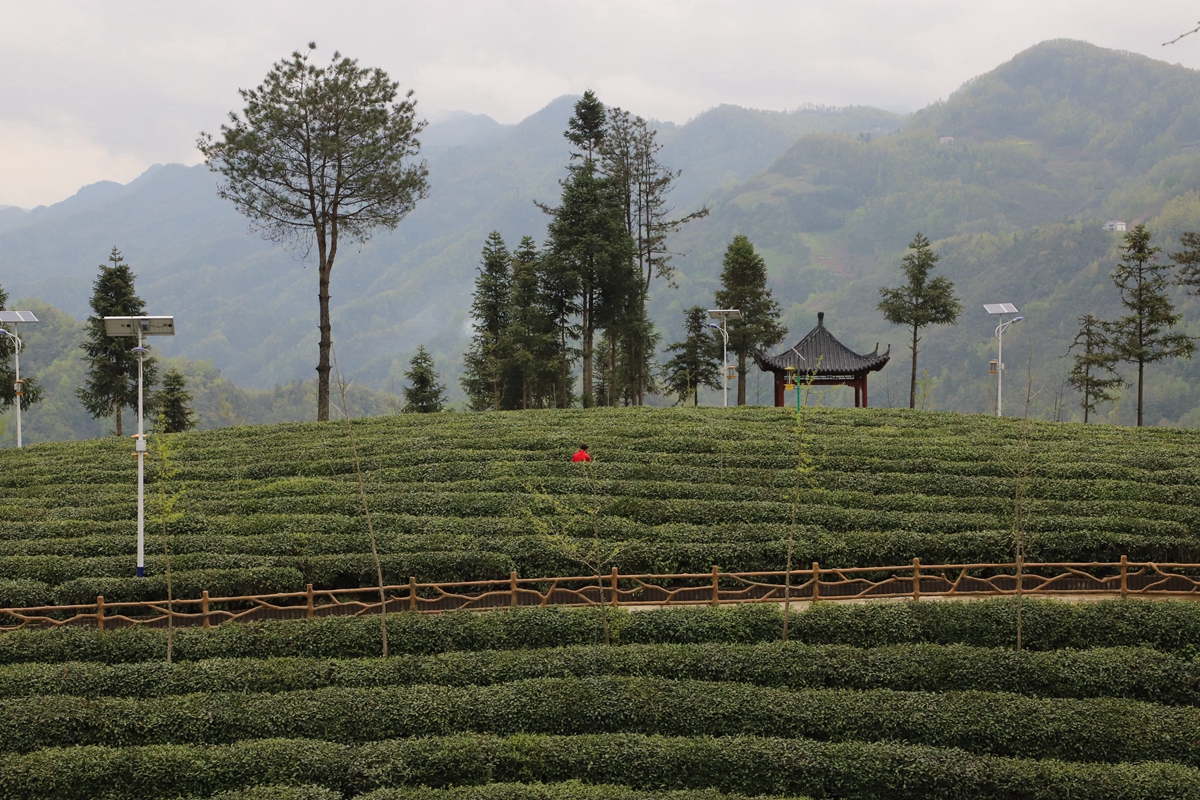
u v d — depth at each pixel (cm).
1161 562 2053
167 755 1273
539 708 1392
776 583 2041
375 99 3672
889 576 2044
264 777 1261
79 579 1952
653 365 5884
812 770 1243
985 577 2033
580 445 2944
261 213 3712
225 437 3338
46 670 1520
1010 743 1317
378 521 2295
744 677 1512
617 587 1959
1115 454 2773
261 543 2169
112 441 3425
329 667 1526
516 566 2055
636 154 5356
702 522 2288
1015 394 10769
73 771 1252
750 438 3038
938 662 1504
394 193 3753
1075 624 1645
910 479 2541
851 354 3844
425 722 1378
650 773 1258
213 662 1552
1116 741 1292
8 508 2483
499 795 1176
